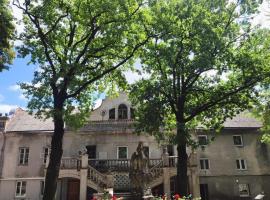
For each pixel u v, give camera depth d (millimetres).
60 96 19797
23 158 34062
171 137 21312
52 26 19953
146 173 24469
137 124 22391
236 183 33219
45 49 19672
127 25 20219
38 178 33031
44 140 34500
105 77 24219
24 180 33156
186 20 21125
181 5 21203
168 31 21000
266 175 33781
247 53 21312
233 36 21688
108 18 20141
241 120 36812
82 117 21938
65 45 20234
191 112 23297
